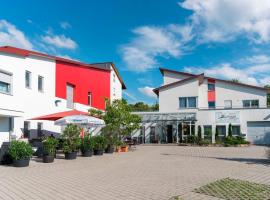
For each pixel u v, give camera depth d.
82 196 8.41
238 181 10.59
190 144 35.31
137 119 25.48
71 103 28.89
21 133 20.42
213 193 8.70
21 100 20.70
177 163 16.14
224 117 38.59
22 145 14.38
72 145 18.11
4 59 19.19
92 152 20.42
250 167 14.52
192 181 10.67
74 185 9.94
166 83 48.53
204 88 44.31
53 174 12.23
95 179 11.09
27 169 13.60
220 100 43.66
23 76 21.05
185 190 9.16
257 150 26.45
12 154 14.16
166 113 40.66
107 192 8.91
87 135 20.94
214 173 12.55
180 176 11.78
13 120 19.59
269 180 11.03
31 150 14.63
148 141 41.06
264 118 37.31
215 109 38.97
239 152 24.14
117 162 16.66
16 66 20.27
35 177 11.47
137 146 33.31
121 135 25.34
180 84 42.62
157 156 20.48
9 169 13.51
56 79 25.86
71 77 28.50
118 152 24.11
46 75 24.34
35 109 22.50
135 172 12.84
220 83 43.81
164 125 40.84
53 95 25.23
